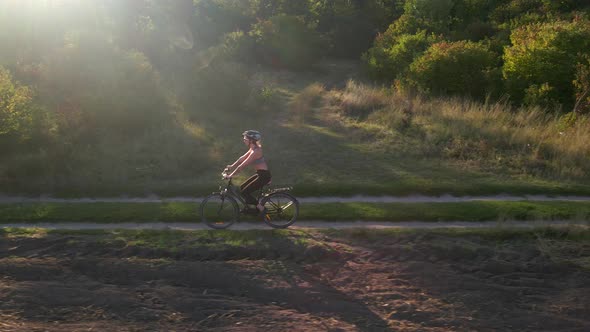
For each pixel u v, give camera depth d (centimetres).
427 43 2472
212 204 1046
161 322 611
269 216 918
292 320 621
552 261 791
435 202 1115
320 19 3434
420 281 732
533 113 1686
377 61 2527
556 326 613
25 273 734
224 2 3406
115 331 580
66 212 1011
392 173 1289
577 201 1118
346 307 659
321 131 1648
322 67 2906
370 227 945
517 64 1933
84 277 732
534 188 1191
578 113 1666
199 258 799
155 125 1600
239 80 1936
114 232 888
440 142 1514
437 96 2012
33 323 596
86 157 1349
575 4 2981
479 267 778
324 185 1195
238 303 667
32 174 1260
